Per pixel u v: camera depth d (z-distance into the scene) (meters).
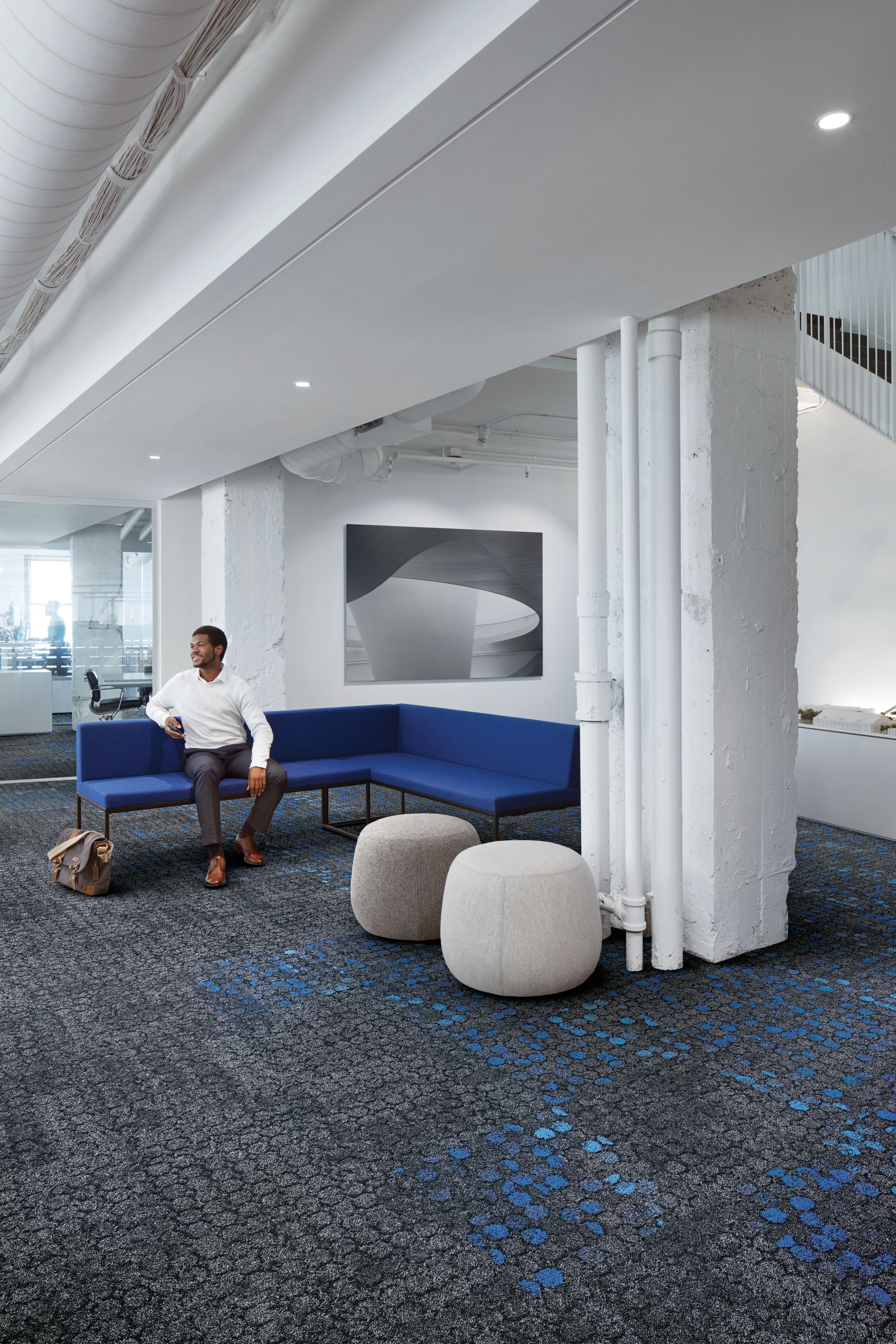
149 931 3.85
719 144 2.20
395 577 9.09
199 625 8.17
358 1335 1.62
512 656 9.80
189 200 3.13
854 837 5.61
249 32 2.55
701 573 3.49
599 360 3.73
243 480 7.41
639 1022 2.96
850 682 6.72
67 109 2.08
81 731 5.01
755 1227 1.92
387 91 2.13
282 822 6.03
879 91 1.98
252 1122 2.34
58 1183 2.08
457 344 3.75
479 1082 2.55
